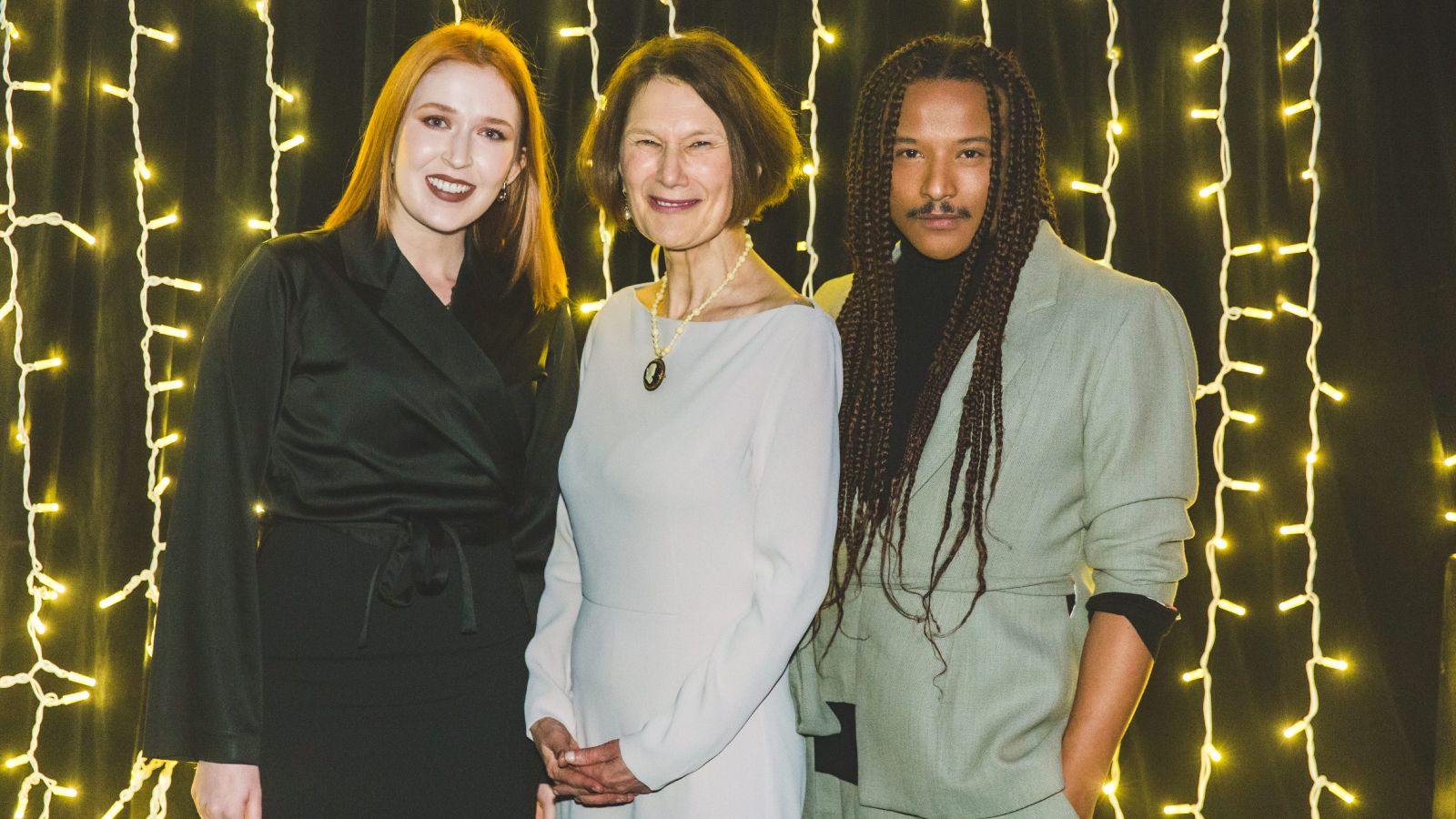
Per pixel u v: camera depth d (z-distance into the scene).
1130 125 2.50
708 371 1.52
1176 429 1.48
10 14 2.36
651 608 1.49
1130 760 2.50
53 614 2.37
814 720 1.59
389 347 1.59
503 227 1.76
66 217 2.37
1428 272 2.44
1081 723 1.45
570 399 1.78
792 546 1.44
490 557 1.67
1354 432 2.46
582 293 2.47
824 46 2.47
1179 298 2.49
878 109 1.60
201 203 2.40
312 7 2.42
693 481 1.48
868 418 1.60
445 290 1.70
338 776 1.53
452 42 1.63
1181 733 2.49
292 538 1.57
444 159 1.60
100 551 2.37
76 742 2.38
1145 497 1.45
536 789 1.73
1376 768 2.44
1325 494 2.48
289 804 1.52
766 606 1.43
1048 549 1.50
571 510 1.61
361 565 1.56
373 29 2.39
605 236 2.43
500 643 1.66
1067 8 2.48
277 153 2.41
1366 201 2.46
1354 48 2.47
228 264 2.42
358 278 1.60
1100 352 1.48
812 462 1.46
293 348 1.56
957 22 2.46
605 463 1.54
